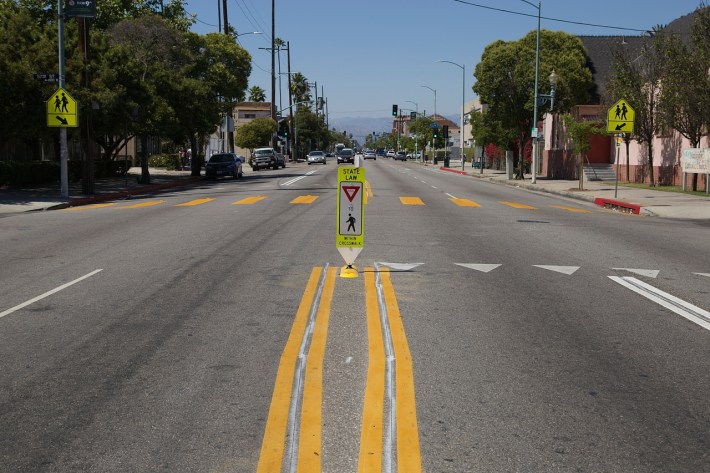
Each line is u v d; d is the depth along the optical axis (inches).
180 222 662.5
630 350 257.0
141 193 1240.8
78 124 983.6
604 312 314.3
